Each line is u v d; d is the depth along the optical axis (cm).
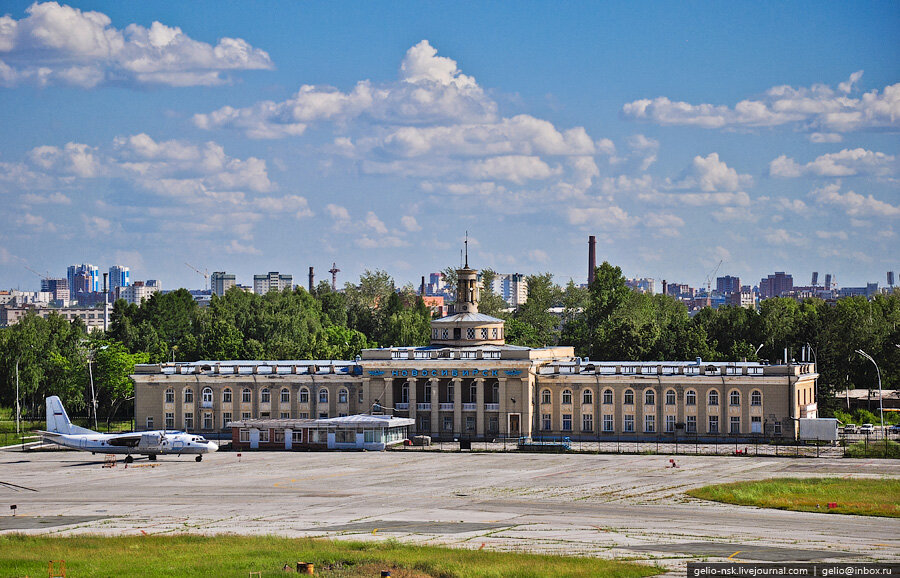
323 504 12781
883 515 11544
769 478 14350
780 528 10875
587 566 9038
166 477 15250
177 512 12306
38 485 14512
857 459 16550
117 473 15700
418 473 15438
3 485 14538
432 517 11788
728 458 16838
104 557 9612
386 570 8862
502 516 11800
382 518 11769
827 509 11900
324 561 9312
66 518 11950
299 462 16975
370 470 15838
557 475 15012
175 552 9788
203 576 8856
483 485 14150
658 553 9644
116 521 11738
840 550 9731
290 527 11275
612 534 10631
